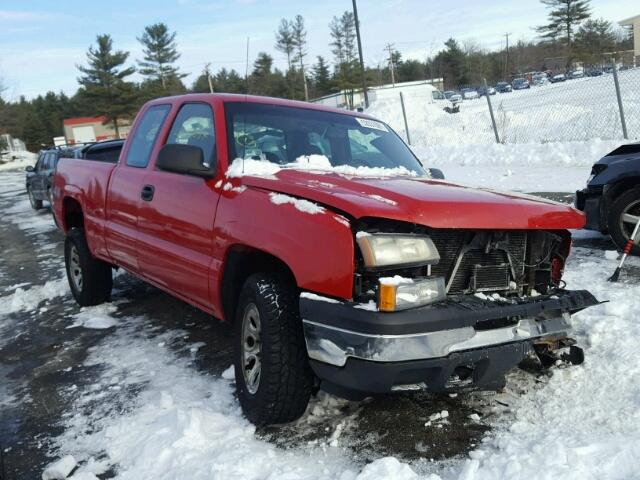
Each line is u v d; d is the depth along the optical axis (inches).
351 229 109.2
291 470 106.4
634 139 537.0
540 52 2832.2
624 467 96.4
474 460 102.1
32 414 143.9
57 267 331.3
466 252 117.0
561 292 126.7
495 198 120.9
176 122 175.6
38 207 663.1
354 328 104.5
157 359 173.0
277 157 153.6
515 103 1063.6
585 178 436.5
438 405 129.4
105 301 236.5
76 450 125.6
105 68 2381.9
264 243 122.6
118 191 193.9
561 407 122.3
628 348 144.5
